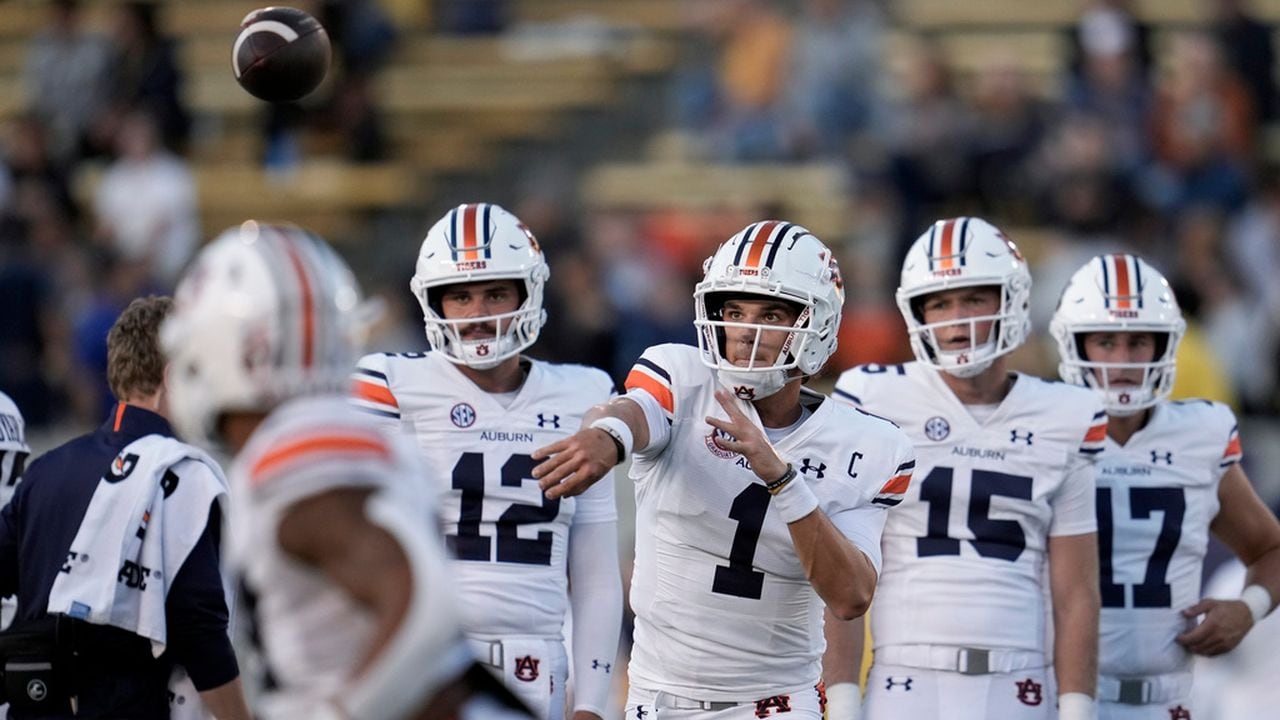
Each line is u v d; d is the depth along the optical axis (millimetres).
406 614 9359
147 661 14719
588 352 37000
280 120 46438
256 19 15234
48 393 39719
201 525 14648
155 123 44438
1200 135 41000
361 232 46688
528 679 16344
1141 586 18312
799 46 45250
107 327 38000
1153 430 18594
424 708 9977
